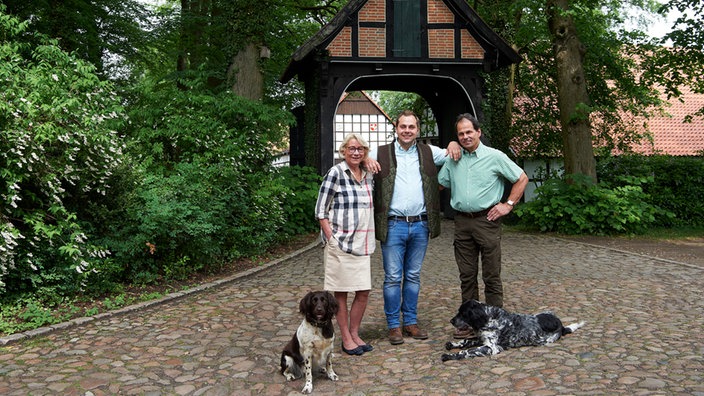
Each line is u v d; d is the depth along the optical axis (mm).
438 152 5219
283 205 12516
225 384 4078
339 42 14391
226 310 6145
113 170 7230
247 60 14500
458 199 5109
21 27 6934
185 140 10742
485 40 14812
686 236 13445
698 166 15500
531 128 19734
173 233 7395
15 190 5773
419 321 5707
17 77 6160
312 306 3887
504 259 9547
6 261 5582
